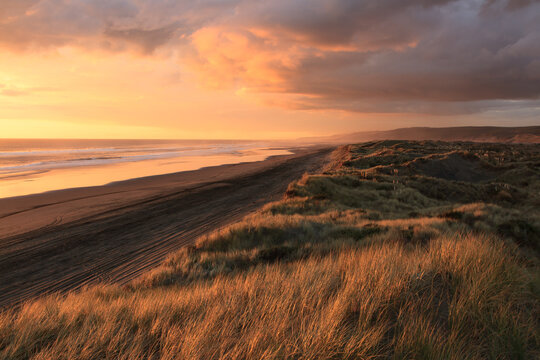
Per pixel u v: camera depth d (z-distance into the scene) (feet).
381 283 11.58
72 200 87.20
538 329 8.95
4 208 76.74
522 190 81.76
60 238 54.39
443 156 123.24
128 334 10.54
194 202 86.33
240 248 39.14
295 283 13.89
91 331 10.33
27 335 10.36
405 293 11.16
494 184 87.51
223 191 104.53
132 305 14.94
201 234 57.11
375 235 35.60
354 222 48.60
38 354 9.23
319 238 39.55
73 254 46.98
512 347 8.16
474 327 9.08
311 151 398.21
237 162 226.17
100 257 45.70
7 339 10.55
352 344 7.71
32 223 63.72
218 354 8.57
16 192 98.63
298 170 170.09
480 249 14.96
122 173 152.05
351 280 12.44
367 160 145.48
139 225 63.16
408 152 164.25
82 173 149.79
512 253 19.66
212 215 71.82
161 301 14.78
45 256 46.06
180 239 54.24
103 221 65.77
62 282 37.32
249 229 43.24
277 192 102.73
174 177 139.23
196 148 504.02
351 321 9.79
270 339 8.57
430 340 7.92
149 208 78.59
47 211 74.28
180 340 9.09
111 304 15.90
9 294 34.22
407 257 16.99
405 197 75.92
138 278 35.58
